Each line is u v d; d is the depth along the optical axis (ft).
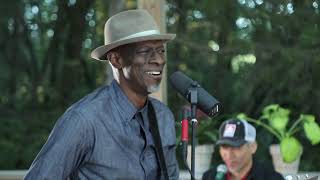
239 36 47.88
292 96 43.32
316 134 33.12
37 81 62.90
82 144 14.80
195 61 48.62
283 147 31.19
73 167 14.92
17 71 63.57
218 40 48.47
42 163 14.69
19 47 63.77
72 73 61.05
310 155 39.17
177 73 17.38
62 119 15.02
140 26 15.39
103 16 58.49
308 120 33.78
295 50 43.34
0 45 63.46
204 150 31.07
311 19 44.88
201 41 48.52
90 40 61.98
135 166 15.12
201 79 47.62
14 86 62.95
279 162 31.60
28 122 58.90
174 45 49.37
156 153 15.52
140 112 15.58
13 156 56.39
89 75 61.21
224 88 46.91
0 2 62.75
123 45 15.40
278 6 46.42
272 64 44.32
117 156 14.99
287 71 43.50
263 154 37.22
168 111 16.46
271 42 45.34
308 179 30.35
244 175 27.14
